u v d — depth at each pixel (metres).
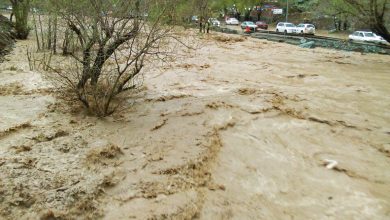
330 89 11.88
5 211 4.32
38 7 15.30
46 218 4.30
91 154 5.94
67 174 5.24
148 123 7.63
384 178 6.04
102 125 7.38
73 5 7.96
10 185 4.75
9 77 10.80
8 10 30.69
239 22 55.62
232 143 7.04
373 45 27.38
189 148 6.45
